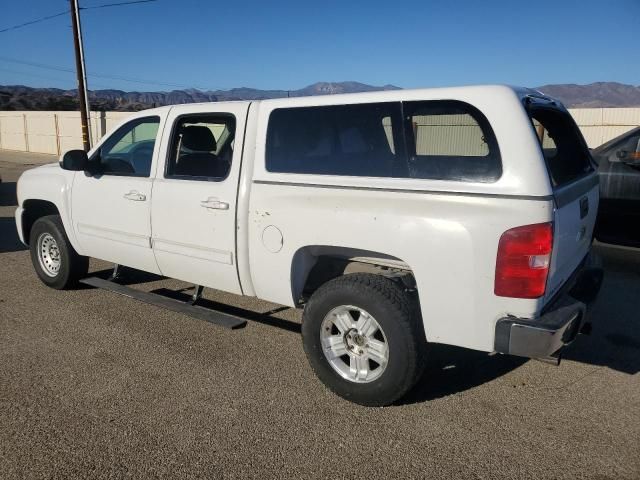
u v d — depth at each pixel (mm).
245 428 3209
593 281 3787
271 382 3775
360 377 3432
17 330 4648
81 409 3391
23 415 3314
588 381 3836
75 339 4473
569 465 2887
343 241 3367
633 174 6281
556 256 2977
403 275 3500
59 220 5570
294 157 3658
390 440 3102
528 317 2904
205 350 4293
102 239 5000
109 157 5008
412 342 3188
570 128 4062
